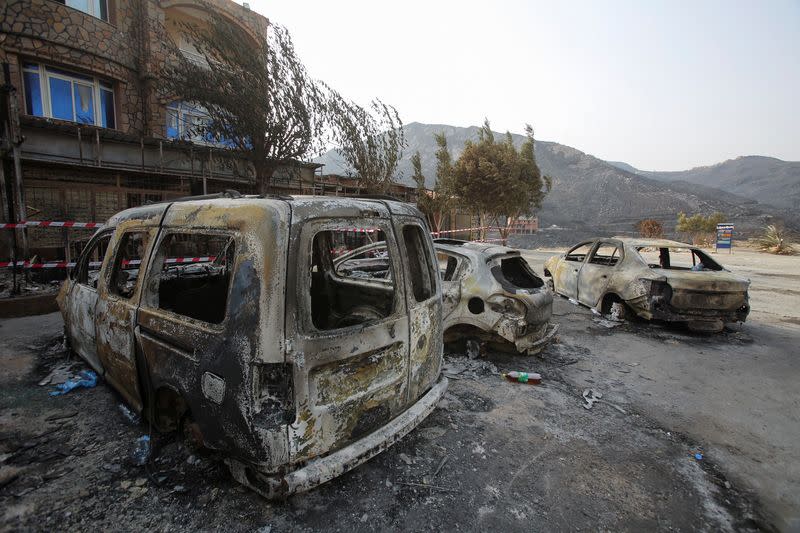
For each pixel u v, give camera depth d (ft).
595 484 9.43
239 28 50.08
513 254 17.72
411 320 9.65
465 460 10.14
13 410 11.52
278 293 7.16
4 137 25.63
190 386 8.19
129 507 7.97
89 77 39.88
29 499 8.07
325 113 35.99
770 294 35.47
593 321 24.34
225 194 9.45
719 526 8.23
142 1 42.42
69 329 14.61
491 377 15.52
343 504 8.35
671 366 17.57
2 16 33.96
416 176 53.78
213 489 8.52
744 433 12.05
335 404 7.88
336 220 8.26
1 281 26.13
